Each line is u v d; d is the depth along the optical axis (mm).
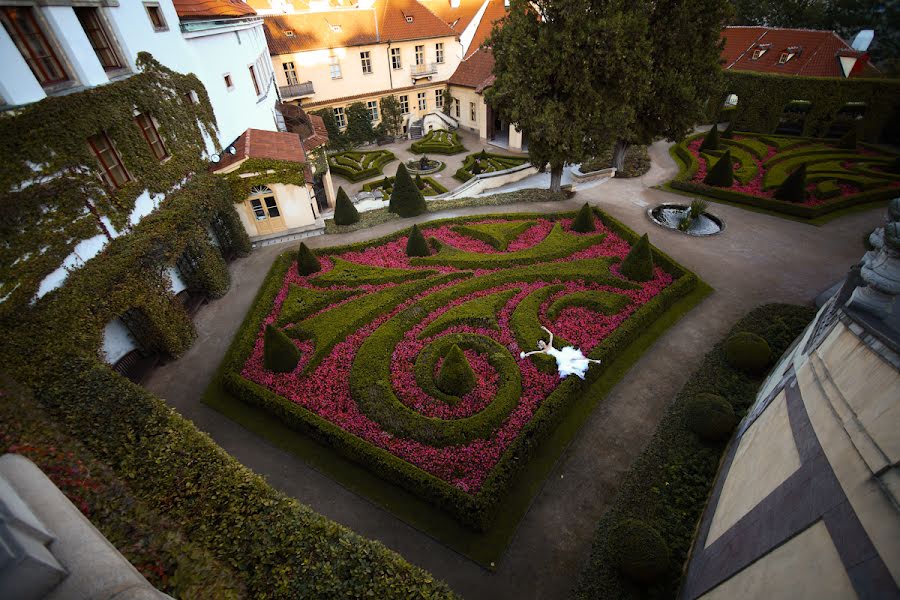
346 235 26359
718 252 23484
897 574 5148
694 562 9945
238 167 23719
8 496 4688
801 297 19672
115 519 7648
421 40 48312
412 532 11500
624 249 23172
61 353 12039
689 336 17688
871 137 36969
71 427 10391
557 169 29375
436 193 35875
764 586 7188
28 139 12359
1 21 12125
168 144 19422
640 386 15570
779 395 10984
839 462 6957
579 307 18859
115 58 16875
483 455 12625
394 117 49719
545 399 14203
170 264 17500
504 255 22266
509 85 24828
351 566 8148
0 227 11344
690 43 25562
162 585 6883
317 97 45469
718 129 44000
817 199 27828
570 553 11031
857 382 7492
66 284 12984
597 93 23797
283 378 15477
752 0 67062
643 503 11797
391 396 14227
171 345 17172
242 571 7973
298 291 20156
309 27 43531
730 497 10203
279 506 9055
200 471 9617
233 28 26406
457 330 17297
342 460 13352
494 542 11234
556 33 22781
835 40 41500
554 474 12875
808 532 6840
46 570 4203
